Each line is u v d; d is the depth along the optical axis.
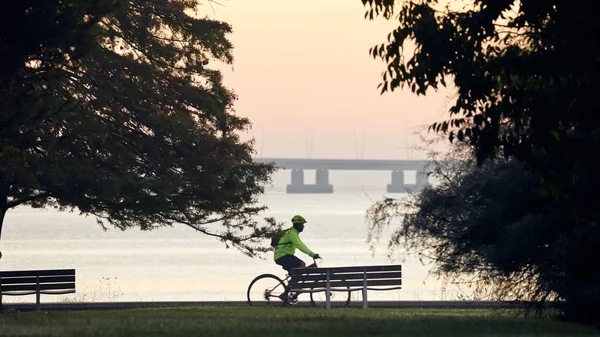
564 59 37.19
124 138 69.38
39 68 47.16
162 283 114.88
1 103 45.00
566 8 36.53
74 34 43.06
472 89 38.00
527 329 37.75
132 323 37.66
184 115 68.62
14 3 41.00
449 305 65.56
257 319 40.88
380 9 38.72
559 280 48.41
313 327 35.66
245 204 73.06
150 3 70.25
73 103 54.12
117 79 68.06
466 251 59.31
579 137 41.91
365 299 63.97
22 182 61.88
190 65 72.00
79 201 64.19
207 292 101.06
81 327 35.53
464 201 59.50
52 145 61.78
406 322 39.19
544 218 48.19
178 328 35.00
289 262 66.50
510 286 57.78
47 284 63.03
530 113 39.25
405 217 62.41
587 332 38.06
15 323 38.62
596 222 45.53
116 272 136.25
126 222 70.69
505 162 55.81
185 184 68.44
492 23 37.50
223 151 70.88
